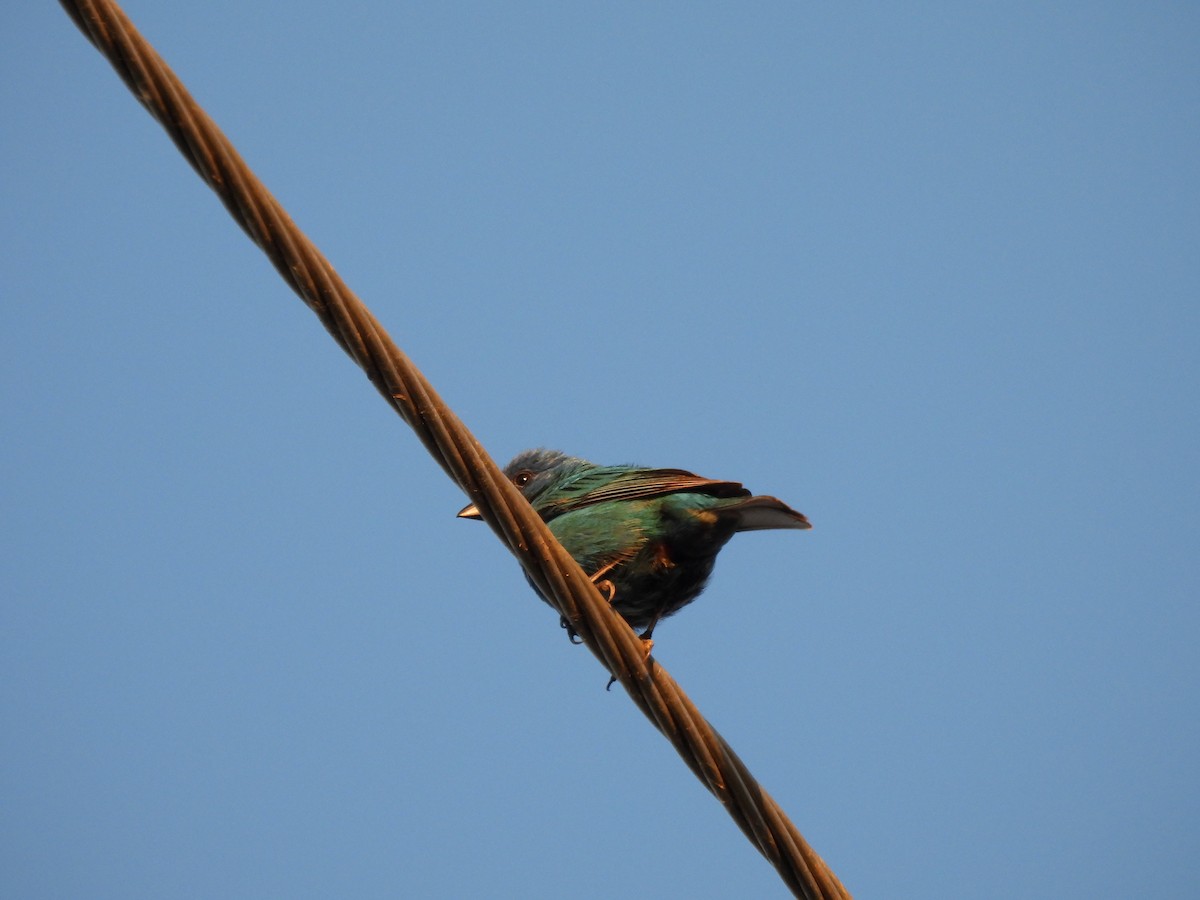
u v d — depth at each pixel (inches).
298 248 393.1
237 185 380.5
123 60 361.7
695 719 440.8
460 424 422.9
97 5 355.9
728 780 443.5
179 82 369.4
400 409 417.7
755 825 444.5
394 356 411.8
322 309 402.0
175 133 372.2
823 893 450.3
